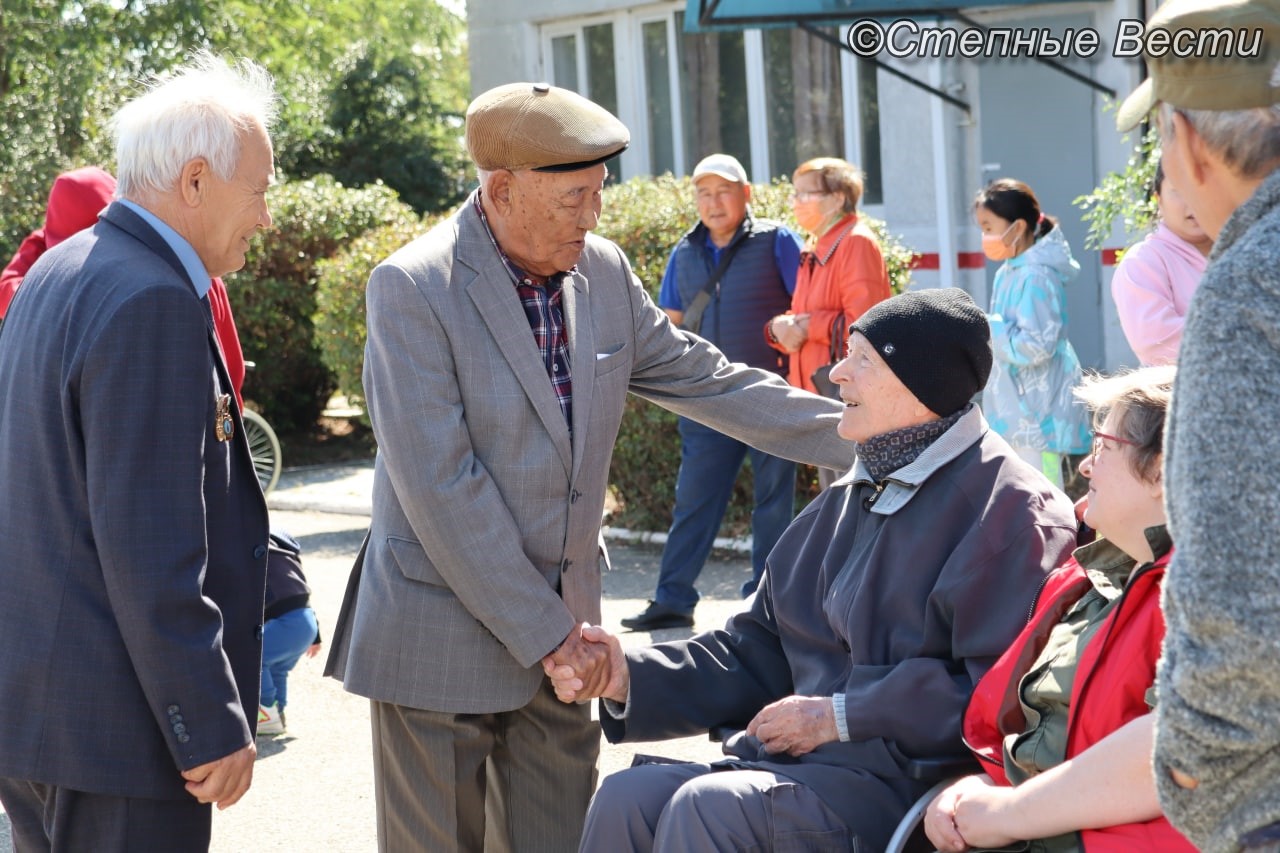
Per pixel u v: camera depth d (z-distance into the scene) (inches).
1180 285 155.3
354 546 322.7
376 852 154.6
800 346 222.1
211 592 100.6
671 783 108.5
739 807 102.3
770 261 232.8
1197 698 63.6
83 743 94.3
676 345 126.7
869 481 112.3
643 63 473.4
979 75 378.6
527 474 113.0
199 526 95.1
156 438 92.7
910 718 102.8
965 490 108.0
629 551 297.0
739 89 454.9
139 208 100.0
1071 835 88.0
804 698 107.3
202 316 96.4
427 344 110.0
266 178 103.5
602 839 107.9
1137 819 84.1
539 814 123.6
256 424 385.4
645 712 114.7
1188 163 70.5
